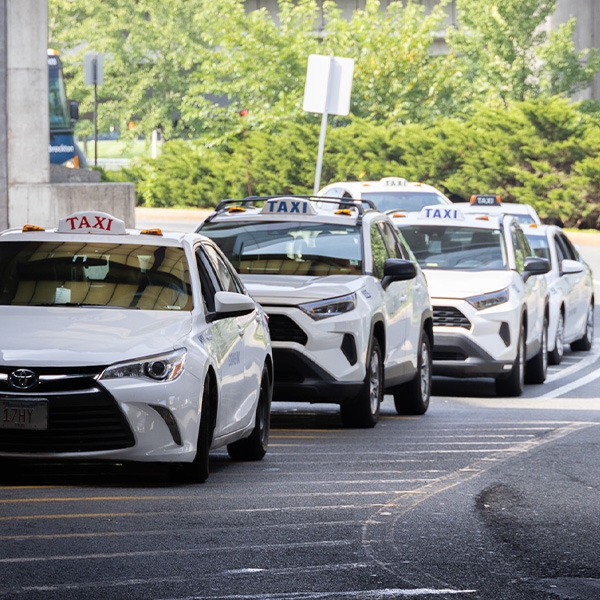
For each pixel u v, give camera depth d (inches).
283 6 4544.8
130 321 852.6
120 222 947.3
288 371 1151.0
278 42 4466.0
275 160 4254.4
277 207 1296.8
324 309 1147.9
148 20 5989.2
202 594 582.6
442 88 4399.6
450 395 1539.1
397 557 661.3
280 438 1110.4
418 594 593.6
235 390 913.5
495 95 4367.6
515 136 3873.0
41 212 2471.7
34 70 2454.5
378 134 4133.9
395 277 1241.4
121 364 804.6
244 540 688.4
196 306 885.8
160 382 808.9
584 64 4606.3
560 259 1939.0
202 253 952.9
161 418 808.9
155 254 922.7
